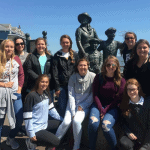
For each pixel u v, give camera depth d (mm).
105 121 2391
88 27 4863
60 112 3160
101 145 2715
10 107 2539
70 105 2799
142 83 2621
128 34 3316
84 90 2820
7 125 3725
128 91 2324
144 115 2277
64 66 3141
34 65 3105
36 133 2453
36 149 2723
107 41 4688
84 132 2906
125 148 2223
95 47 4570
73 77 2889
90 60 4539
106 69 2666
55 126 2783
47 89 2809
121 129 2477
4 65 2561
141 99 2350
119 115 2594
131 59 2787
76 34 4770
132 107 2354
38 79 2562
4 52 2561
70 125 2818
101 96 2762
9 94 2518
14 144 2775
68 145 2912
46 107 2623
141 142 2293
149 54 2643
